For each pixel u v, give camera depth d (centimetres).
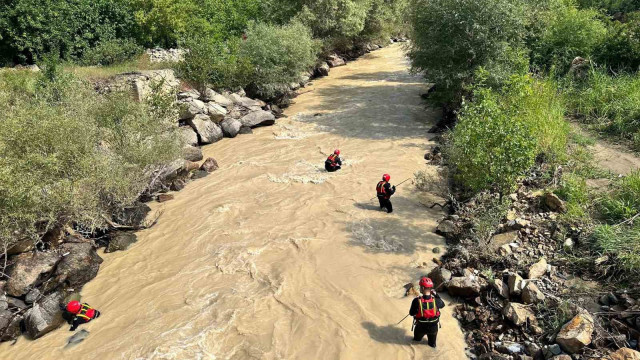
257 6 3222
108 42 2320
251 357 786
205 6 2986
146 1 2533
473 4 1752
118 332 877
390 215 1205
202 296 962
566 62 1925
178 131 1645
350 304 891
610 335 693
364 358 758
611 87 1571
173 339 841
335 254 1055
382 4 3788
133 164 1307
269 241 1141
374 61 3703
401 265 992
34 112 1180
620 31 1823
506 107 1326
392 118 2112
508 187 1097
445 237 1086
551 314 766
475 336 783
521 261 893
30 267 1006
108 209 1277
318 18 3178
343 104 2419
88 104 1443
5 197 981
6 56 2158
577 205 989
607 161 1220
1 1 2075
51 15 2166
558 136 1290
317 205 1297
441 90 1972
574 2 2473
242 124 2080
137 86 1806
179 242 1186
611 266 821
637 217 902
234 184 1498
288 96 2602
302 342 809
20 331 919
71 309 909
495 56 1800
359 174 1479
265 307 909
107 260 1141
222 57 2409
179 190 1499
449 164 1390
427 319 739
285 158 1697
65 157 1146
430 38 1895
